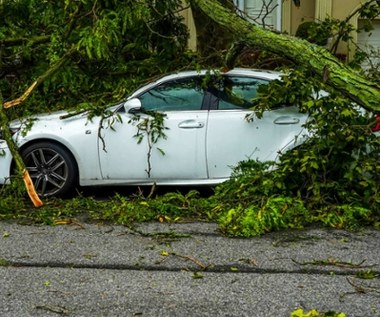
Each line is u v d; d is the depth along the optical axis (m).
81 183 9.62
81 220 8.50
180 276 6.49
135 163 9.50
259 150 9.26
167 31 11.12
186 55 10.91
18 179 9.15
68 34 10.42
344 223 8.11
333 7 16.00
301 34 14.95
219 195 8.89
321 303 5.81
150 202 8.71
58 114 9.81
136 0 10.08
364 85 8.63
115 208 8.66
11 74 11.09
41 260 6.95
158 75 10.07
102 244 7.48
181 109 9.48
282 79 9.03
